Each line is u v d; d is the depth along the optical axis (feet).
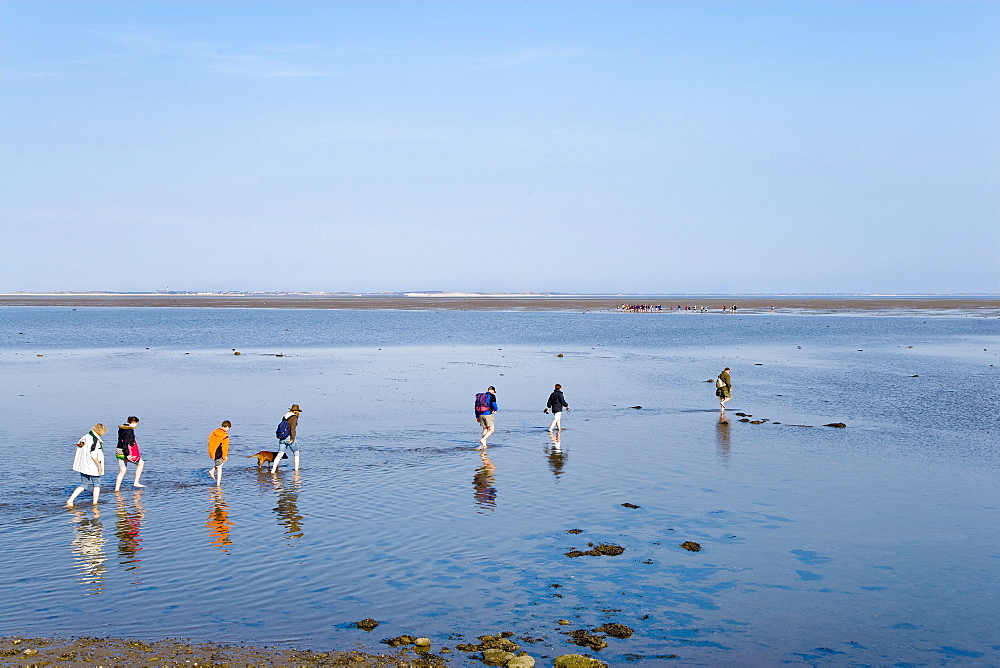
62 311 618.85
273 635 39.29
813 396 128.57
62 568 48.06
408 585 45.91
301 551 51.44
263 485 68.95
